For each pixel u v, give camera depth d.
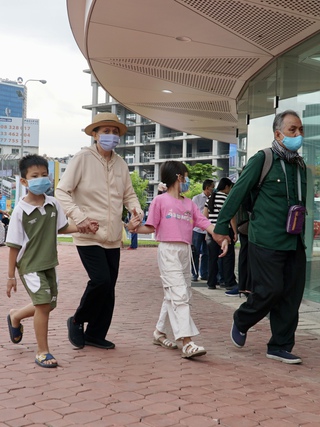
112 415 3.14
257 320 4.78
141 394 3.54
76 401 3.36
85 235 4.57
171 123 17.59
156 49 9.06
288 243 4.54
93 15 7.51
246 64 9.71
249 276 4.80
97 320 4.80
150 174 87.94
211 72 10.41
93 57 9.85
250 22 7.44
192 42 8.53
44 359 4.12
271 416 3.23
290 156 4.61
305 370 4.38
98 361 4.34
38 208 4.14
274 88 9.30
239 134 12.12
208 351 4.90
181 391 3.64
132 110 15.57
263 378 4.06
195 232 10.25
